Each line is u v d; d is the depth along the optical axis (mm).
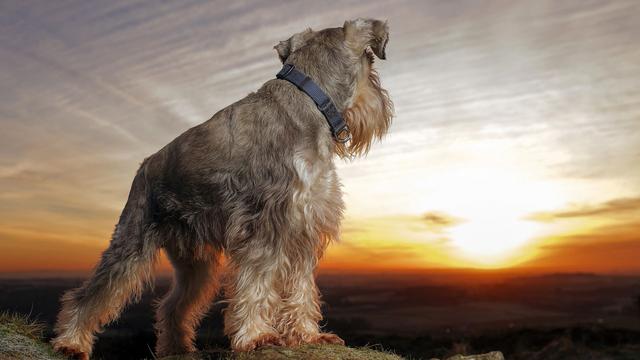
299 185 979
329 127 1035
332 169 1049
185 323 1236
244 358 927
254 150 999
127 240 1109
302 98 1023
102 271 1109
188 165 1052
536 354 2850
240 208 994
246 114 1032
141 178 1134
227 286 1042
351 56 1070
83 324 1106
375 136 1136
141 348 1994
